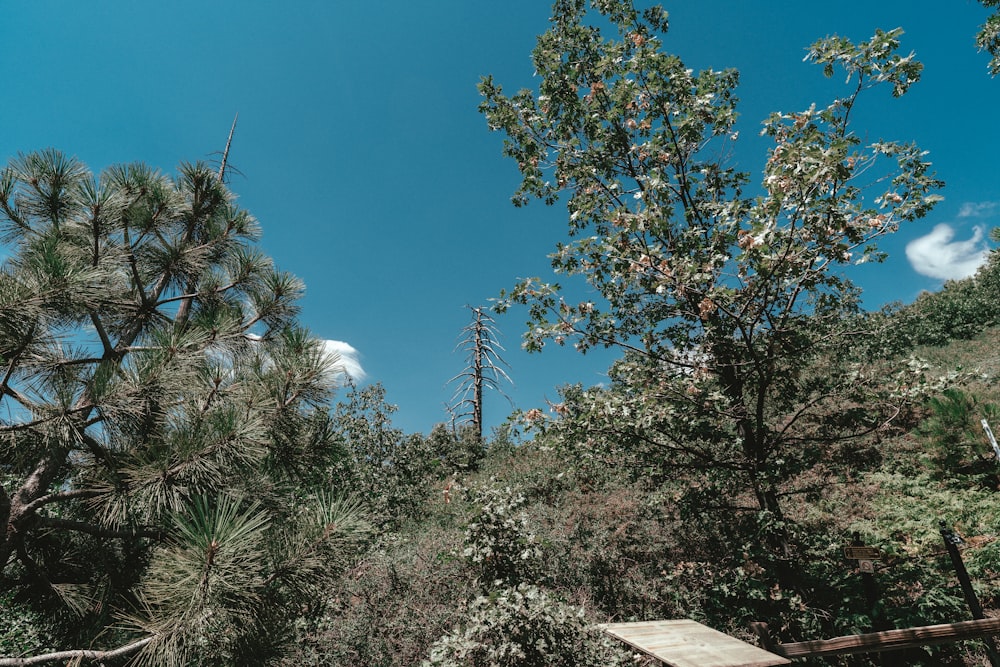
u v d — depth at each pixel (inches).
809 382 242.1
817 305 239.5
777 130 219.6
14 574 158.4
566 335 252.7
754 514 224.1
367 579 297.1
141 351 146.0
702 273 211.3
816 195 194.4
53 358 140.7
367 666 234.8
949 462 358.0
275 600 128.3
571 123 298.5
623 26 290.8
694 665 103.0
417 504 541.6
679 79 247.9
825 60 200.1
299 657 214.8
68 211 180.9
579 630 179.6
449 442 759.7
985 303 977.5
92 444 138.1
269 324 215.3
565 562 288.4
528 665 171.9
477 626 181.6
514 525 254.7
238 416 140.9
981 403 371.6
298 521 151.3
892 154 195.8
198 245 213.8
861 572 202.1
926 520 299.1
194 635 106.1
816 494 229.9
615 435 233.0
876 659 197.2
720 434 226.2
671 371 253.0
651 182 228.1
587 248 248.5
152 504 134.6
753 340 239.1
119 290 173.6
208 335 163.0
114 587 161.3
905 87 187.3
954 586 215.3
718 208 232.8
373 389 626.5
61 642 162.7
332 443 186.5
